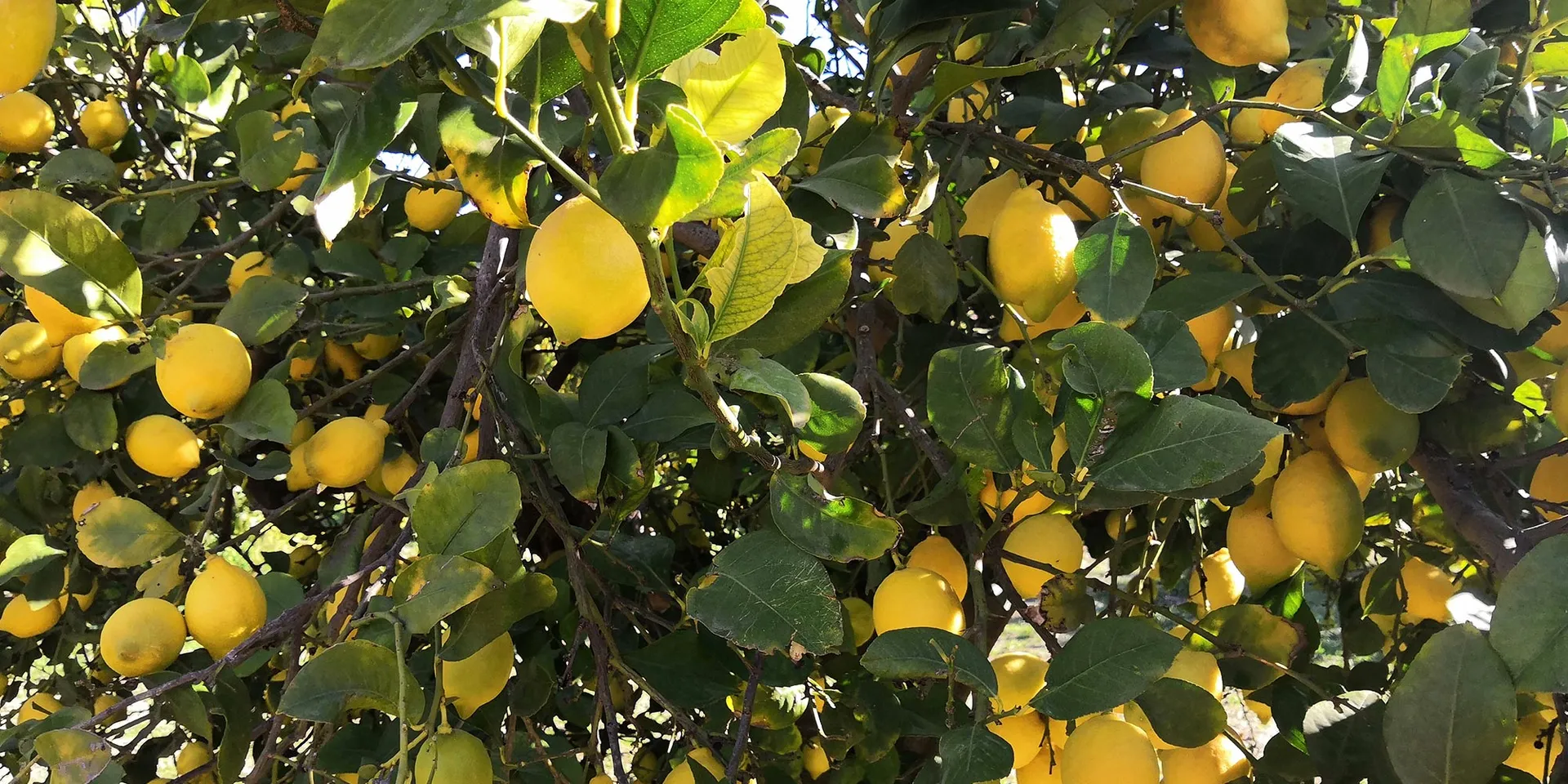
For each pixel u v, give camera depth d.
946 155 1.18
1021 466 0.86
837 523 0.76
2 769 1.07
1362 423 0.99
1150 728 1.00
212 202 1.58
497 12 0.42
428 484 0.78
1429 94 1.00
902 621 0.91
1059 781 0.96
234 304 1.09
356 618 0.79
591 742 1.01
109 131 1.36
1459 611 0.93
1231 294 0.94
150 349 0.92
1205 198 1.02
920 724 1.06
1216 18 0.99
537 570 1.21
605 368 1.03
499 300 1.16
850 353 1.30
